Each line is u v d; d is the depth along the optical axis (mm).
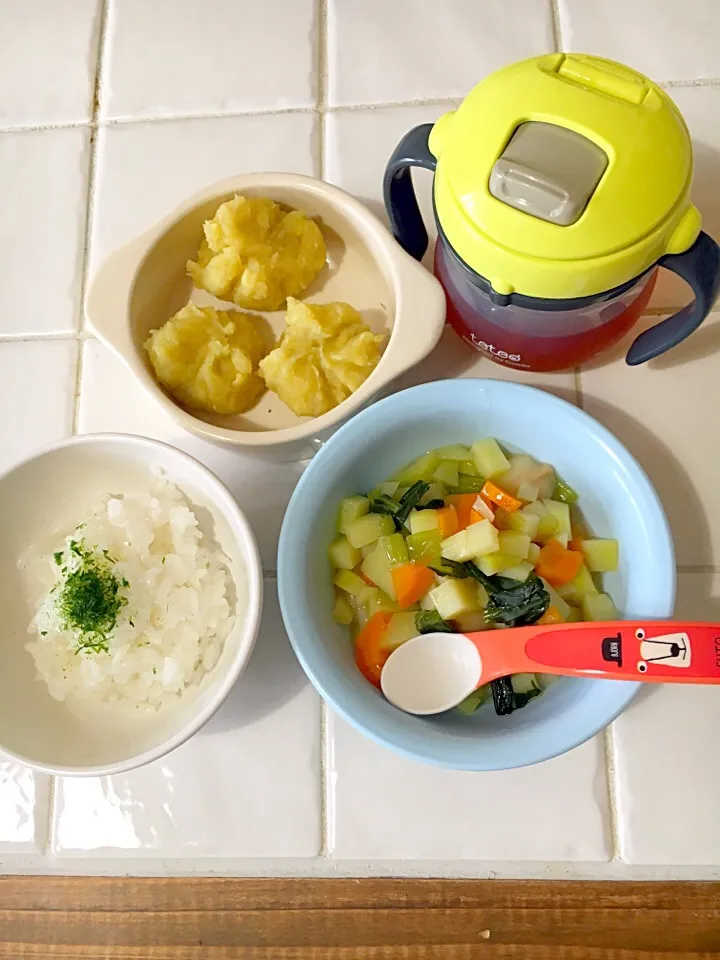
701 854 552
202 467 525
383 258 577
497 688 521
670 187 447
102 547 548
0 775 589
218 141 687
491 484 557
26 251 681
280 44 700
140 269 573
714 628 455
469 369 635
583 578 549
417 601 550
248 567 511
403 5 698
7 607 562
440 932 561
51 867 581
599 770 564
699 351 623
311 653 478
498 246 454
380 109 681
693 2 679
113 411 645
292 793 572
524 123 453
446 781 567
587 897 560
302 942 566
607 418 619
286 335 591
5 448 646
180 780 579
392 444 557
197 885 576
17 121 708
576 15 681
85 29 720
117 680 539
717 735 565
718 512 600
